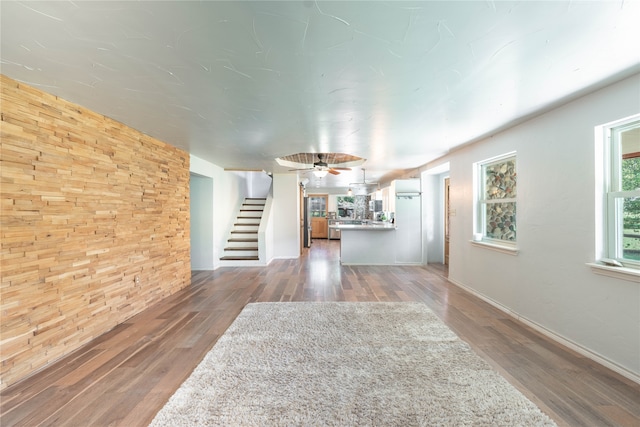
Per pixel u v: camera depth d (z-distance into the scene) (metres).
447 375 2.13
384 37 1.53
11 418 1.73
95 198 2.81
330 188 12.02
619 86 2.10
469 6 1.29
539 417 1.70
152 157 3.75
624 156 2.23
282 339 2.73
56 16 1.34
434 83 2.10
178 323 3.18
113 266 3.06
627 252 2.20
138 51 1.67
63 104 2.44
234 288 4.59
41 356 2.26
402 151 4.57
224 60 1.77
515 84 2.13
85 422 1.70
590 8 1.30
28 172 2.17
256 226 7.54
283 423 1.66
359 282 4.96
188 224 4.76
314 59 1.76
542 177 2.84
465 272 4.43
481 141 3.87
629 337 2.08
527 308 3.08
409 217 6.63
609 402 1.84
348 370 2.20
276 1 1.25
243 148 4.32
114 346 2.64
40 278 2.26
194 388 1.98
